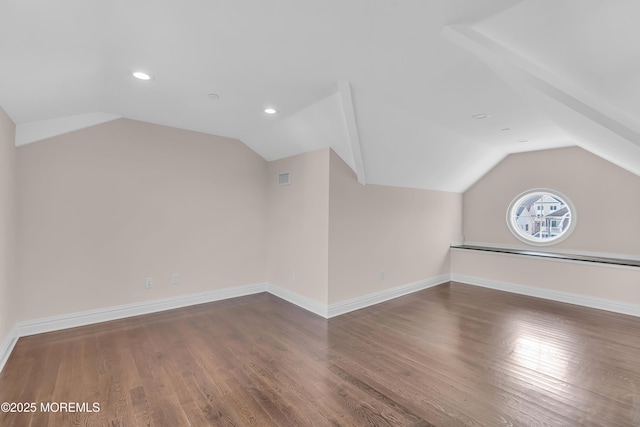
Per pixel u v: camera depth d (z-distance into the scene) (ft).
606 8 3.80
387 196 14.70
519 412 6.43
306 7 5.02
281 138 13.15
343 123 10.45
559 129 11.94
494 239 18.13
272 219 15.40
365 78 7.89
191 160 13.23
